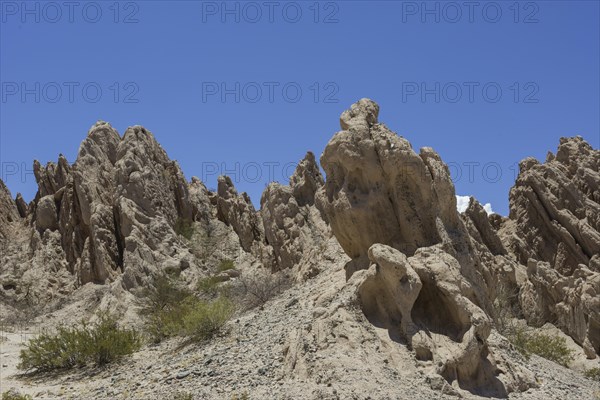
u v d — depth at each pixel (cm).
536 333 2489
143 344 2466
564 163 3306
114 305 3061
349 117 2073
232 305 2577
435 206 1894
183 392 1580
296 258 3145
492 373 1542
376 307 1642
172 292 3034
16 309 3759
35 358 2303
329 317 1625
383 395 1391
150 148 3991
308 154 3494
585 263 2902
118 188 3719
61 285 3981
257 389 1504
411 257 1698
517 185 3284
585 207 3016
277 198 3353
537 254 3073
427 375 1481
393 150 1908
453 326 1584
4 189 4656
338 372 1465
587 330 2488
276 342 1786
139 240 3422
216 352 1900
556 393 1573
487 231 3172
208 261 3747
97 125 4203
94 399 1730
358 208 1944
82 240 4081
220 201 4141
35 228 4291
